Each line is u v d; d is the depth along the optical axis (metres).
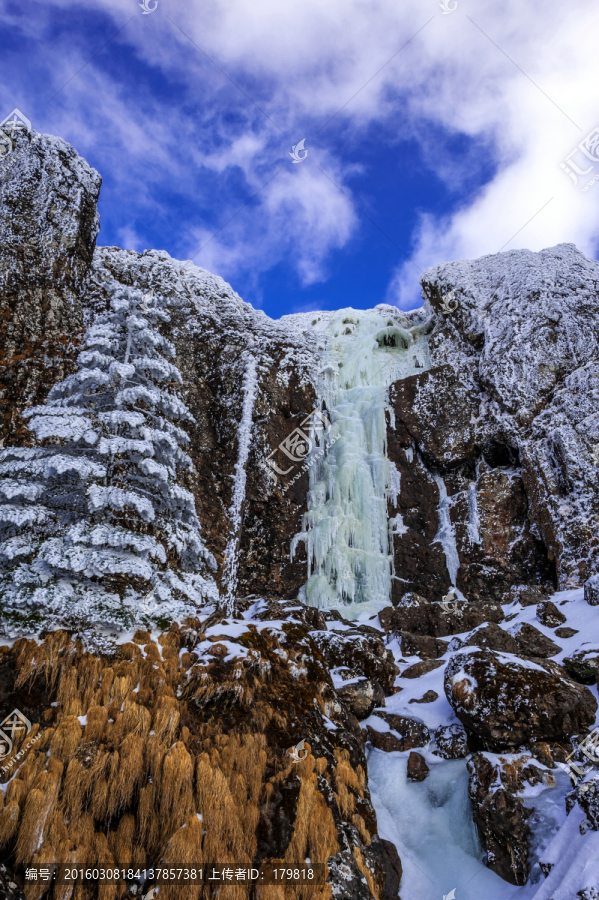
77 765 3.75
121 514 6.06
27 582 5.12
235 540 12.47
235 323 16.50
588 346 13.56
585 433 11.84
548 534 11.64
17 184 11.92
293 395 15.79
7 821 3.39
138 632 5.52
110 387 6.32
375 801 5.56
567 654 7.05
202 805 3.83
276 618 7.86
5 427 9.35
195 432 13.94
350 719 6.09
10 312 10.64
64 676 4.57
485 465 13.98
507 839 4.61
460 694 5.79
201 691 4.95
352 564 13.30
